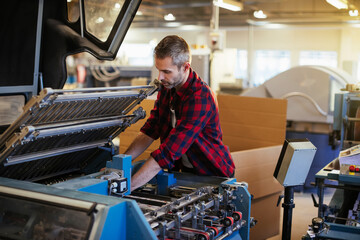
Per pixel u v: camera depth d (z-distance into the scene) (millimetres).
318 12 9828
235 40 14531
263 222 3084
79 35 1947
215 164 1975
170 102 1966
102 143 1937
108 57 1979
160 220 1457
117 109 1817
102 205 1195
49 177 1932
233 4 4930
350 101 3348
